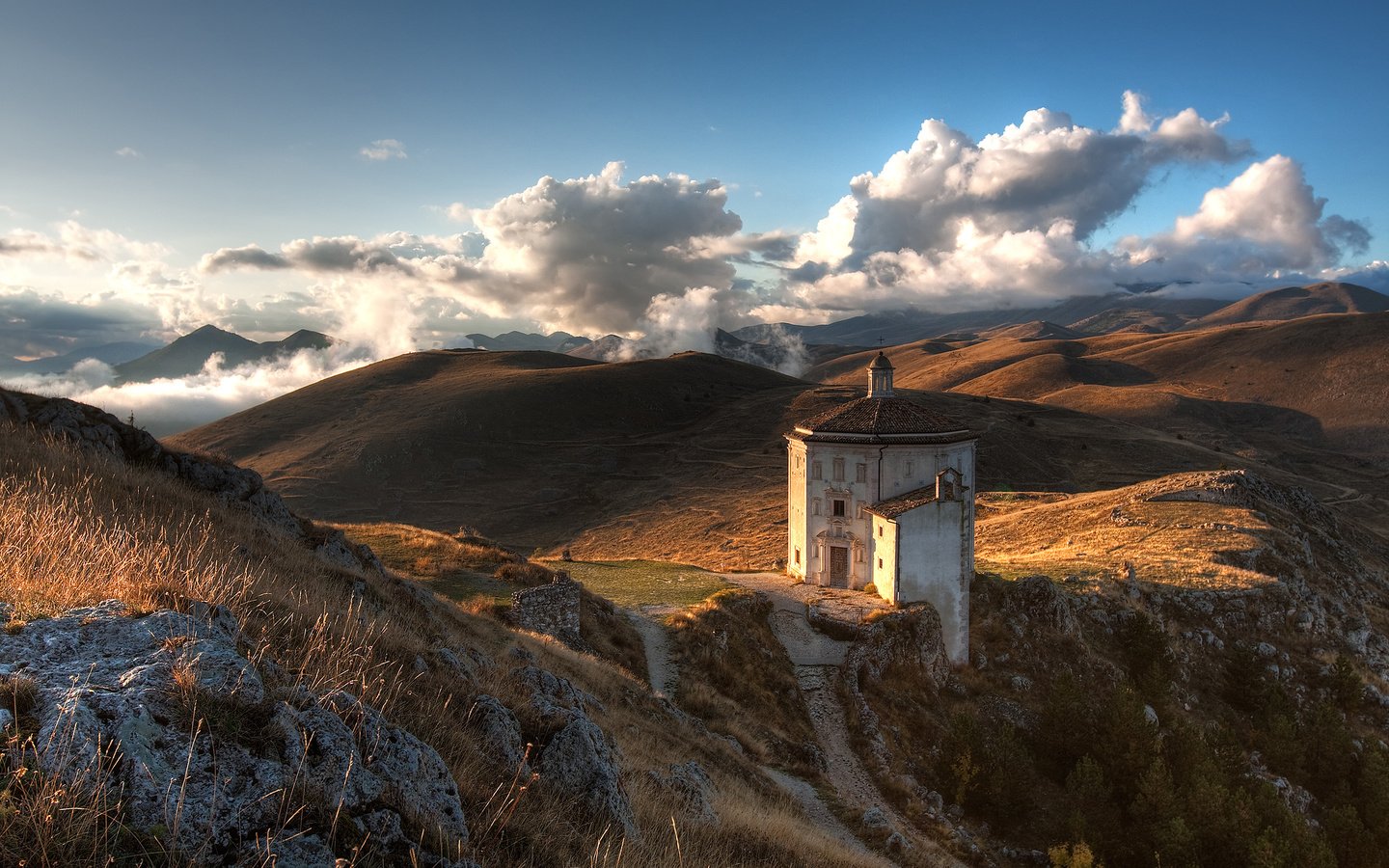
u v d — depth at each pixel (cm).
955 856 3128
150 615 865
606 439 19650
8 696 666
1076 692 4259
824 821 2608
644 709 2711
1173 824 3394
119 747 623
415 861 682
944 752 3841
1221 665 5416
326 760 727
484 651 2275
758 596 4984
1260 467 16438
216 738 671
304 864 615
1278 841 3322
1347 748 4509
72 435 2545
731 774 2447
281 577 1862
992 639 5169
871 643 4506
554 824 1021
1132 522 7681
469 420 19912
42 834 538
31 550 1114
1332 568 7288
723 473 15762
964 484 5334
